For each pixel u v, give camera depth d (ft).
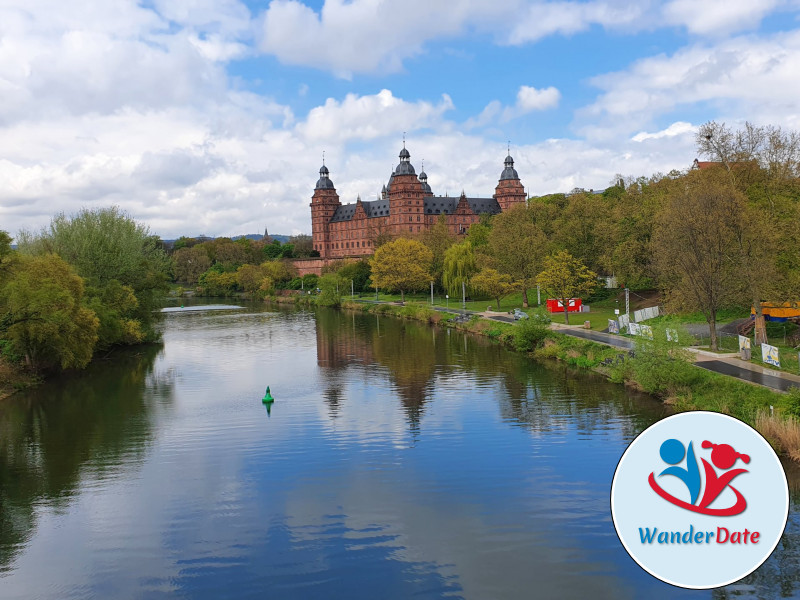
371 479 105.40
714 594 70.74
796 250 171.73
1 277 176.86
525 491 98.73
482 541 83.61
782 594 69.97
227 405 157.48
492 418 137.59
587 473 104.99
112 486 104.88
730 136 201.05
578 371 181.37
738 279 170.71
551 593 71.97
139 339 257.55
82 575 77.51
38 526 90.48
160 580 76.28
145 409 155.02
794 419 101.71
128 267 255.09
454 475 105.91
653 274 265.95
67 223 259.60
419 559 79.66
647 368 144.66
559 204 439.63
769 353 145.69
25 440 130.72
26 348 185.06
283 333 303.07
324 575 76.59
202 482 105.81
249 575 77.05
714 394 125.29
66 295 179.32
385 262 444.55
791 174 192.85
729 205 168.35
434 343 253.24
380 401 157.58
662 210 233.14
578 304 290.15
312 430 133.80
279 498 98.68
